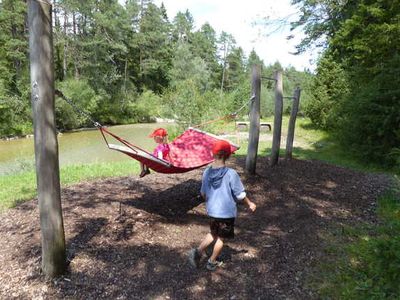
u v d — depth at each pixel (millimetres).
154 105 45938
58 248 3924
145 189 7105
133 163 10281
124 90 46125
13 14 31453
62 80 38156
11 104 28859
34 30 3484
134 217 5566
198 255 4234
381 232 5523
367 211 6562
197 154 7512
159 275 4121
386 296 3414
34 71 3549
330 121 17234
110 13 43500
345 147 13148
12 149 22125
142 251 4613
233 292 3855
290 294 3828
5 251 4512
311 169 9188
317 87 19328
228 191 4078
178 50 56438
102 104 40125
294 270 4309
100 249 4562
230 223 4109
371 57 12414
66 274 4035
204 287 3934
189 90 19469
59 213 3896
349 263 4465
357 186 8109
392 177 9164
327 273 4238
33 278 3955
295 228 5582
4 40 32562
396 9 11414
